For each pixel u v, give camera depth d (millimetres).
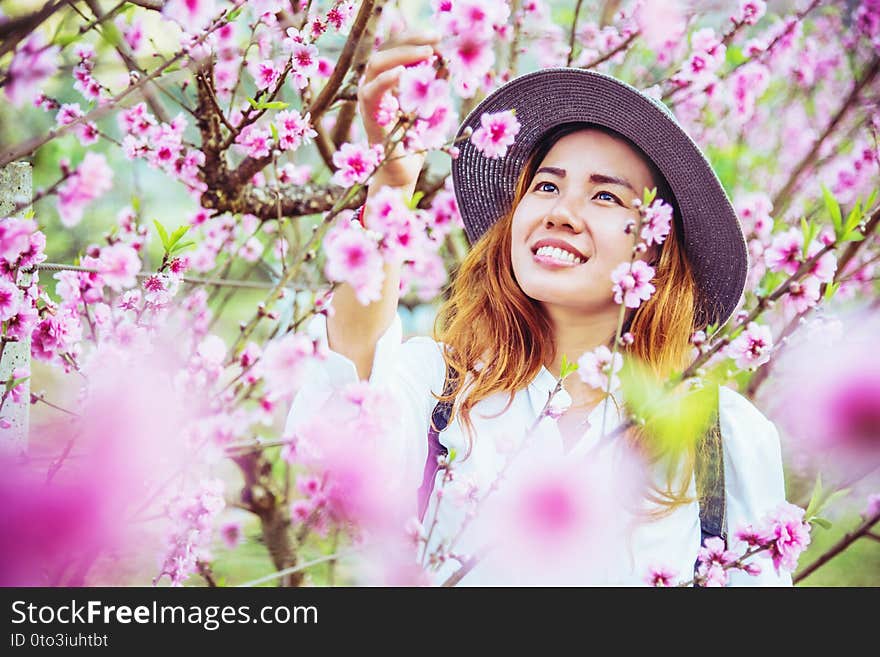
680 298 1585
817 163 2893
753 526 1356
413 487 1451
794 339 1262
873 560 2803
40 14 935
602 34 2441
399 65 1229
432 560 1235
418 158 1304
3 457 873
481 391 1509
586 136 1562
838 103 3068
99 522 890
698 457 1469
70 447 1065
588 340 1557
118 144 1747
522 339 1550
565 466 1139
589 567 1270
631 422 1080
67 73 1658
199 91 1813
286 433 1278
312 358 1266
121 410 956
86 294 1477
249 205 2004
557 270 1464
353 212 1417
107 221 3080
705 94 2424
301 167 2273
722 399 1549
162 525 1297
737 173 2986
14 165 1472
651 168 1565
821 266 1128
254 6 1419
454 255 2539
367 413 1194
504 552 1217
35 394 1374
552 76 1591
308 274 2369
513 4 2342
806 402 1022
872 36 2771
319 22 1564
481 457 1450
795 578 1891
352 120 1996
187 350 1671
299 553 2156
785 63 2873
